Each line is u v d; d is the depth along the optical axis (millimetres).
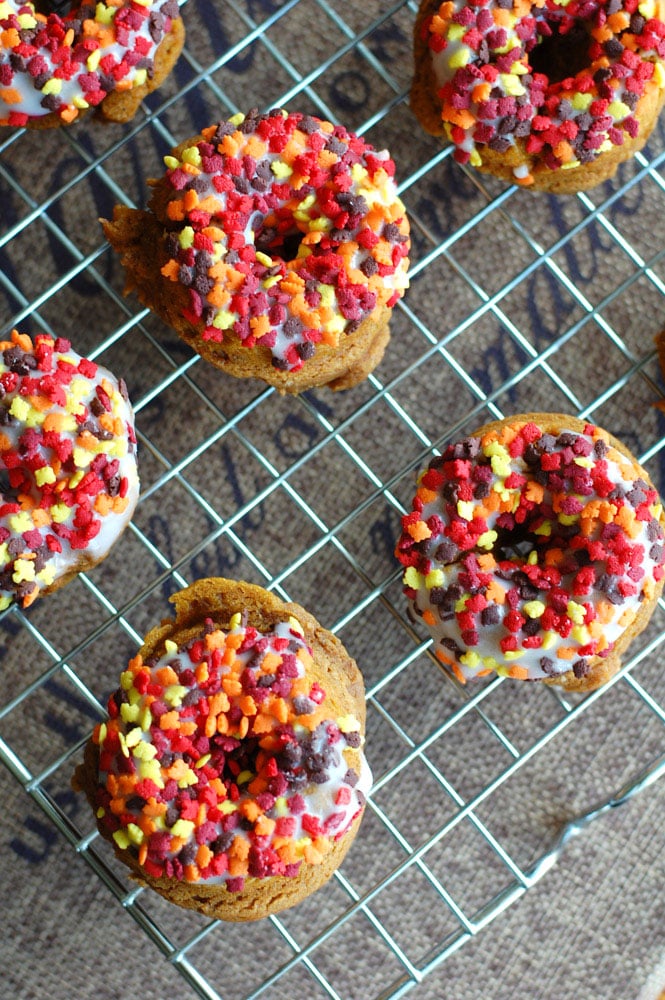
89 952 584
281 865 507
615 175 589
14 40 534
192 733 511
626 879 592
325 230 530
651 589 529
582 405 591
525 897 593
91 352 572
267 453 588
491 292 590
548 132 537
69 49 538
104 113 555
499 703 589
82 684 551
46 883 585
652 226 591
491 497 529
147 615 585
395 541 588
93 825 584
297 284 525
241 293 523
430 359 589
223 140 529
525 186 553
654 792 592
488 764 589
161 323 582
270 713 511
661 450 591
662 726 589
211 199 526
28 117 546
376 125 589
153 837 507
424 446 588
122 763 510
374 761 584
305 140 531
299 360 529
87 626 585
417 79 549
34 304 556
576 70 552
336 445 588
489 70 534
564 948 593
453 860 589
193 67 577
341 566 587
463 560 530
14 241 585
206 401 566
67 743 585
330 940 588
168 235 526
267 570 585
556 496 529
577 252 592
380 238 530
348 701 527
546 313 592
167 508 586
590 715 592
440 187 589
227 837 506
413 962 588
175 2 549
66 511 526
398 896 589
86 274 584
